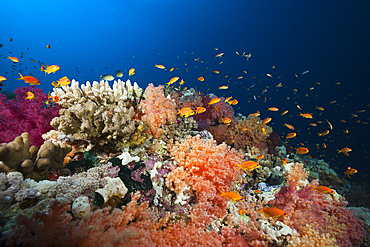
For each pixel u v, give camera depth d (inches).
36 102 135.5
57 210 51.8
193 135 186.5
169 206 105.6
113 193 82.2
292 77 2070.6
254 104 2068.2
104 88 132.1
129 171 98.5
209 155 126.6
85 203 67.0
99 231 58.6
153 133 138.9
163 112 146.1
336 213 156.9
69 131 105.0
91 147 111.0
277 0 1964.8
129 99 145.5
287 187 151.6
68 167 94.7
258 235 115.0
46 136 115.5
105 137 114.3
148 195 96.1
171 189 109.0
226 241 107.3
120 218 70.6
